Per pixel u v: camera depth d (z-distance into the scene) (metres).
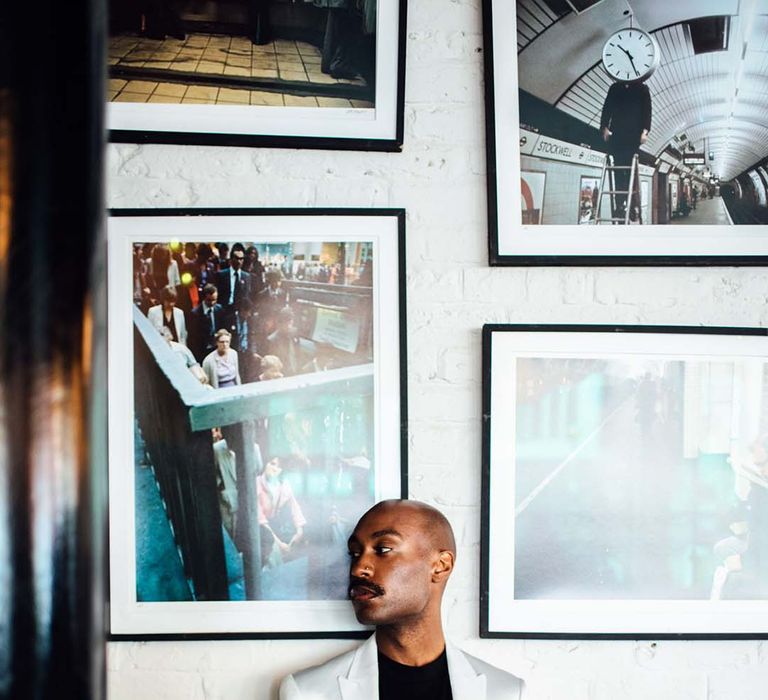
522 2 2.11
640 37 2.12
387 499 2.03
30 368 0.27
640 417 2.10
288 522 2.04
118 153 2.07
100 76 0.29
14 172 0.28
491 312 2.11
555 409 2.09
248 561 2.03
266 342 2.06
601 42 2.12
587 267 2.13
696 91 2.12
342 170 2.11
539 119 2.11
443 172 2.12
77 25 0.28
